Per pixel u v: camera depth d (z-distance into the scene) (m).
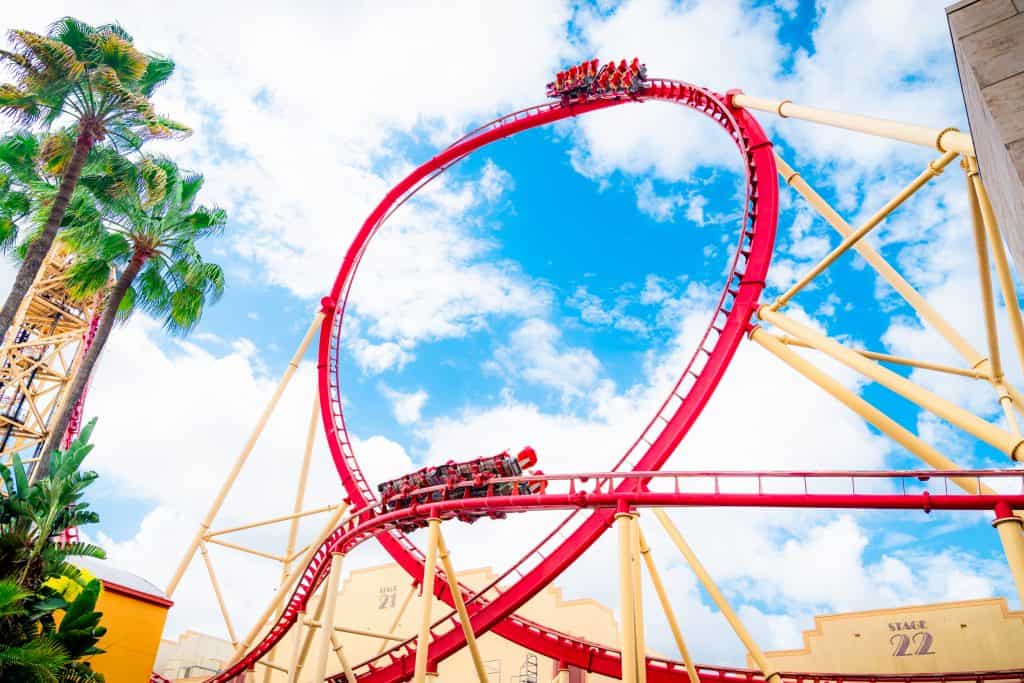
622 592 22.67
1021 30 6.08
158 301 33.75
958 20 6.50
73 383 29.30
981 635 38.66
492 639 49.88
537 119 44.94
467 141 45.53
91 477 23.98
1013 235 6.24
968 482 21.72
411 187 46.22
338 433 41.09
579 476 25.73
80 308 50.94
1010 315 19.16
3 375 47.59
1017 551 18.86
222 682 37.34
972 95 6.52
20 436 47.53
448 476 30.31
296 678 33.53
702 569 29.34
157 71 33.59
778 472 23.02
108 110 30.44
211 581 39.28
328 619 29.12
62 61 28.52
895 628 40.78
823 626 42.72
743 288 29.77
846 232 29.69
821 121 26.30
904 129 21.06
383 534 37.94
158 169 31.94
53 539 24.72
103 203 31.81
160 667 60.41
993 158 6.34
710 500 23.42
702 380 28.95
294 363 42.44
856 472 22.12
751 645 28.52
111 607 32.03
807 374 26.25
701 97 36.97
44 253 27.36
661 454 28.38
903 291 27.44
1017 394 22.69
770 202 31.16
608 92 42.84
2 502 22.23
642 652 23.97
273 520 40.03
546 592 49.97
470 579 52.03
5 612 19.94
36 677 20.08
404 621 53.16
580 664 34.38
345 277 44.53
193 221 32.97
